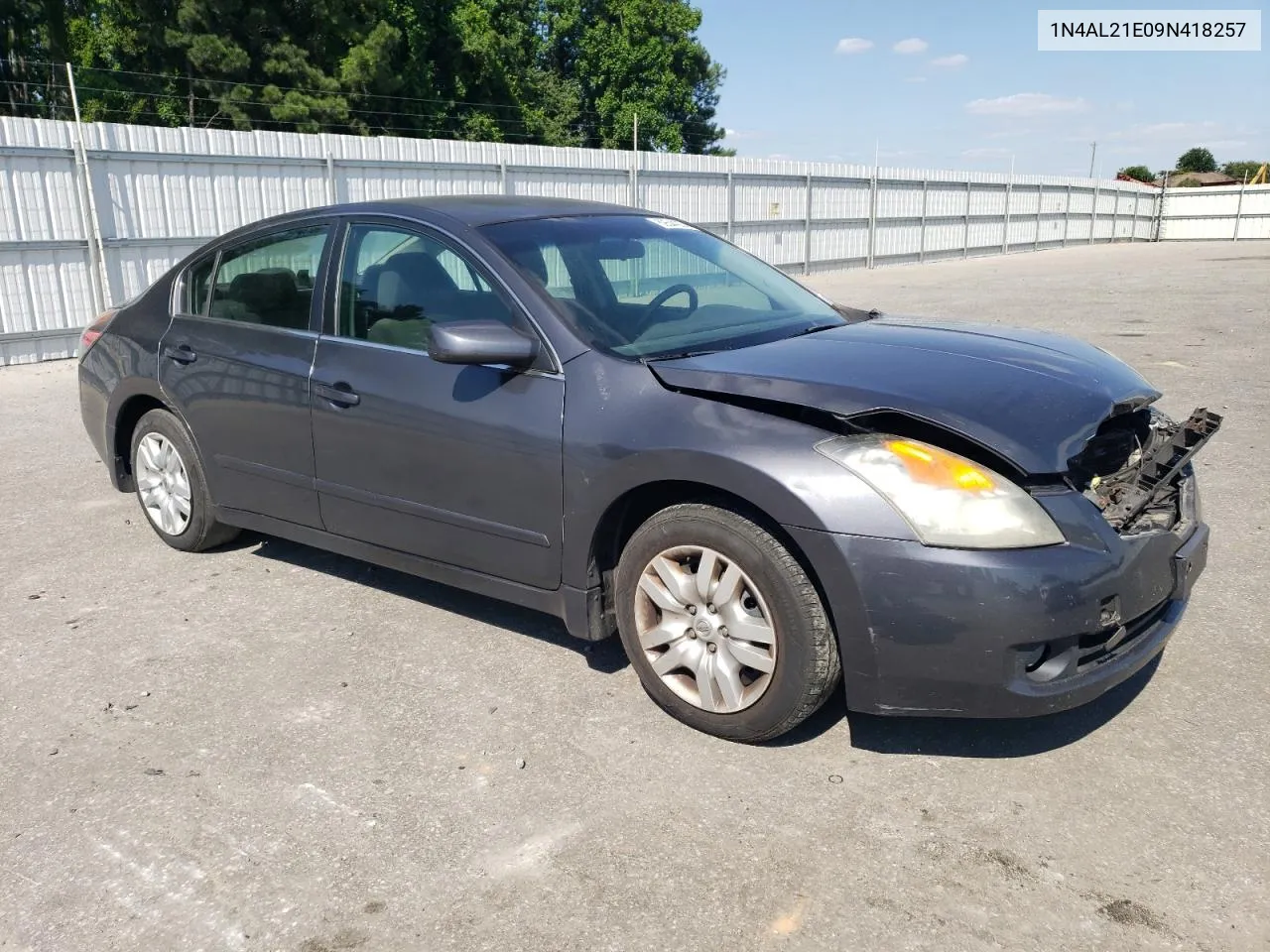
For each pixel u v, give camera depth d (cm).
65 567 470
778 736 297
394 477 368
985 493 262
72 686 352
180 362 448
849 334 353
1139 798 273
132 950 227
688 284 387
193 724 324
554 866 251
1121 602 270
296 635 391
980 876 244
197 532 468
